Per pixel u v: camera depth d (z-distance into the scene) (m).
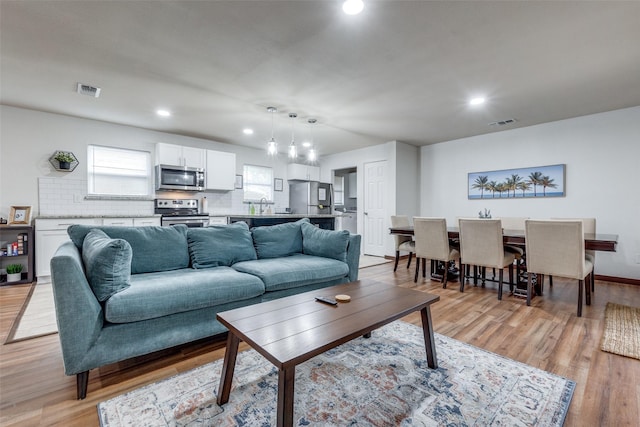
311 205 6.56
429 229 3.69
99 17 2.04
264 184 6.61
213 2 1.89
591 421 1.34
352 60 2.61
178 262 2.46
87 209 4.38
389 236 5.78
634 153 3.74
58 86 3.17
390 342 2.15
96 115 4.17
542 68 2.73
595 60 2.58
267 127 4.73
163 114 4.11
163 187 4.77
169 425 1.31
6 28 2.15
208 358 1.92
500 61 2.61
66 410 1.41
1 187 3.79
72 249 1.82
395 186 5.60
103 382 1.65
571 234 2.66
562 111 3.89
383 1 1.88
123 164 4.71
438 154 5.76
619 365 1.81
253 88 3.21
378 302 1.73
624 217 3.82
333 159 7.00
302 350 1.15
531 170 4.57
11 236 3.83
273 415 1.38
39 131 4.02
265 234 3.05
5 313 2.65
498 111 3.89
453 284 3.83
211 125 4.64
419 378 1.69
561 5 1.90
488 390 1.58
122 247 1.75
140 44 2.37
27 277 3.74
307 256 3.05
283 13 2.00
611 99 3.47
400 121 4.35
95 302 1.58
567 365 1.82
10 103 3.71
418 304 1.70
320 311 1.58
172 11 1.97
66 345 1.45
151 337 1.74
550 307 2.90
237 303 2.12
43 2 1.88
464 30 2.17
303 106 3.74
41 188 4.03
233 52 2.49
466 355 1.95
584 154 4.09
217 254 2.61
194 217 4.78
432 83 3.06
